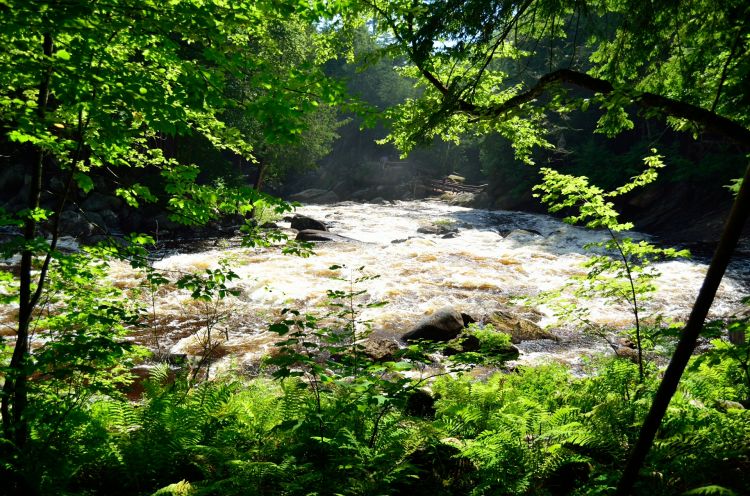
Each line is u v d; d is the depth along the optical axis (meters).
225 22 3.50
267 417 4.87
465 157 51.25
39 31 3.02
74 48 3.15
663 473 3.54
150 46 3.70
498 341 9.03
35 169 3.98
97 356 3.82
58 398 4.09
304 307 12.19
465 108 5.15
